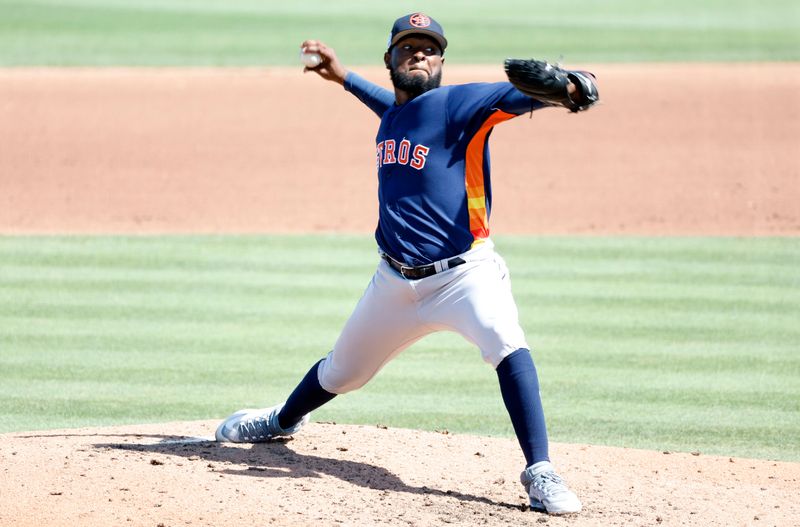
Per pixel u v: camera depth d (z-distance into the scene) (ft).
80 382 86.99
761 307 113.09
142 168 203.21
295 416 62.95
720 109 247.50
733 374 90.12
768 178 192.95
